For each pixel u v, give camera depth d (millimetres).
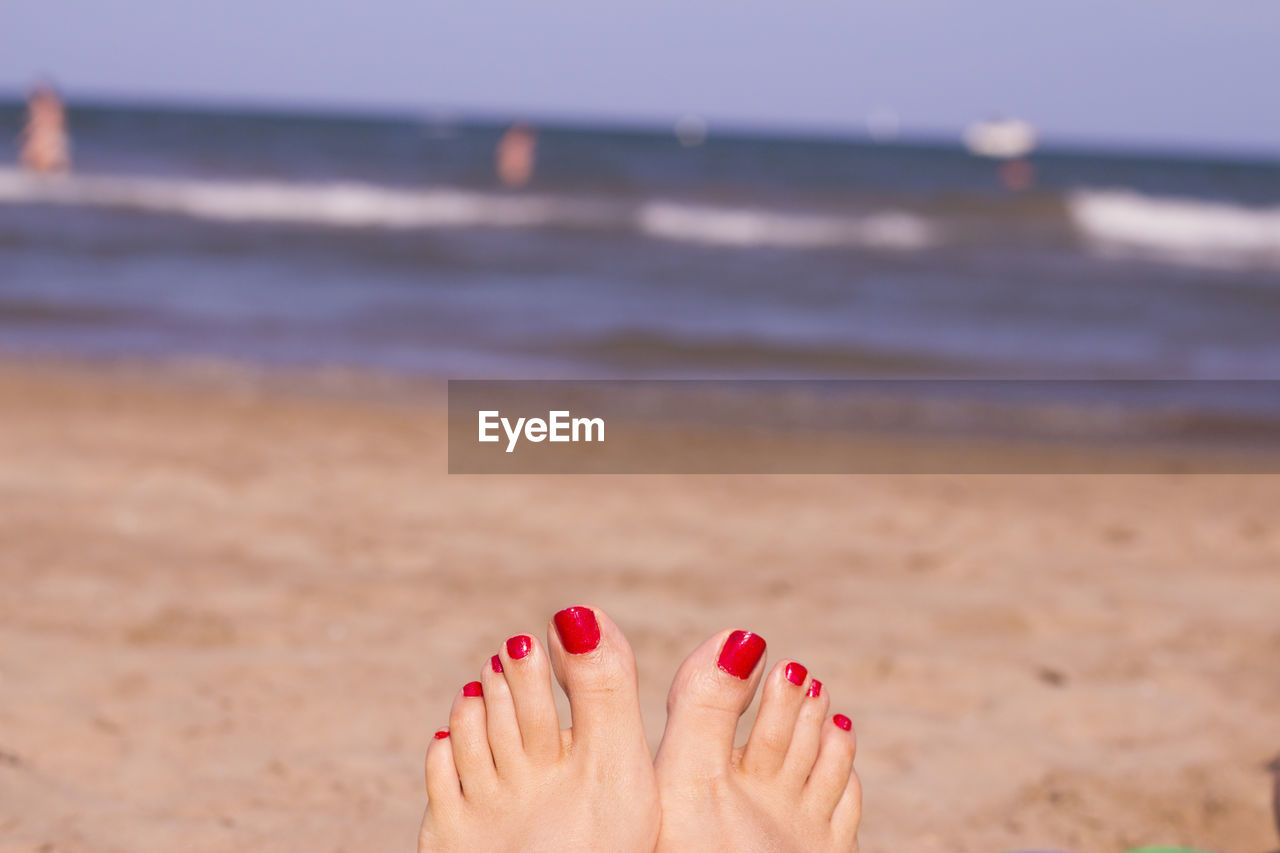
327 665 1052
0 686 993
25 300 3363
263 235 5293
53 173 6988
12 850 844
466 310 3637
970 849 896
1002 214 7145
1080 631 1167
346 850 865
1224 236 6844
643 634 1128
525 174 8352
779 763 896
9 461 1585
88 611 1110
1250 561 1375
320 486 1566
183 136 11203
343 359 2795
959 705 1045
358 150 10273
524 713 879
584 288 4234
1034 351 3289
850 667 1088
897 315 3889
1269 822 924
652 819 853
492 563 1268
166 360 2645
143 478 1533
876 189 8086
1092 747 998
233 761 936
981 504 1657
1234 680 1087
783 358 3055
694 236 6125
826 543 1405
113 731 955
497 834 860
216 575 1196
